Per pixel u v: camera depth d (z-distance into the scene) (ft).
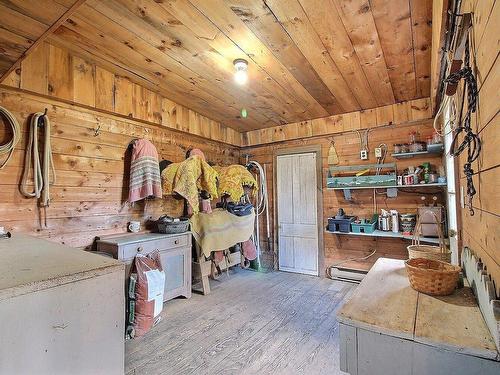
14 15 5.22
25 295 2.95
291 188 14.52
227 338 7.75
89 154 9.10
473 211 4.59
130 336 7.73
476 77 3.84
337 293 11.14
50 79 7.66
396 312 3.95
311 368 6.43
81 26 6.82
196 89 10.39
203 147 13.89
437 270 4.64
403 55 7.88
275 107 12.03
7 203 7.27
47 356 3.10
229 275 13.75
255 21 6.63
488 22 3.16
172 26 6.84
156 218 11.37
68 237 8.50
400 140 11.64
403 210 11.55
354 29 6.82
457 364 3.15
